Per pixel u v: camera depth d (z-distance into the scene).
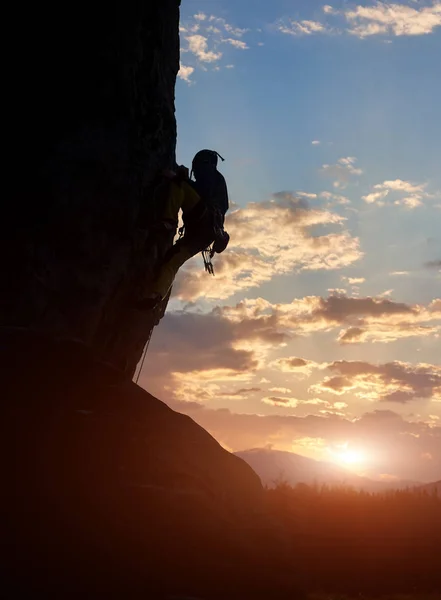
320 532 10.45
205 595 7.29
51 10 10.82
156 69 11.56
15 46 10.72
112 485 7.58
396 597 9.03
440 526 10.94
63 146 10.36
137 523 7.40
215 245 10.90
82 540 7.20
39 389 8.18
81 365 8.48
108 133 10.66
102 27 10.84
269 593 7.66
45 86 10.70
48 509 7.32
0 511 7.26
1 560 6.96
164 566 7.31
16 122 10.51
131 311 10.85
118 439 7.88
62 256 10.03
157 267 10.88
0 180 10.20
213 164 11.12
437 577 9.75
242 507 8.39
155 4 11.64
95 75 10.73
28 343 8.49
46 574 6.98
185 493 7.72
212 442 8.85
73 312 10.04
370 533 10.40
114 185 10.47
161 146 11.45
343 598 8.46
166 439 8.35
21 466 7.54
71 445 7.72
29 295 9.67
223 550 7.62
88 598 6.89
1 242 9.86
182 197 10.70
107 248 10.37
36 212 9.96
